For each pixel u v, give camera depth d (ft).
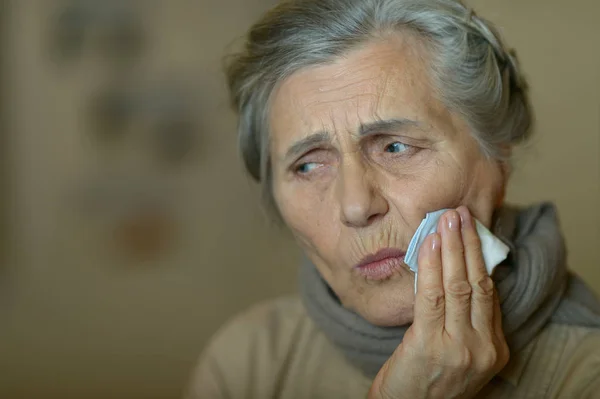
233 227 8.12
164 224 8.15
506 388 2.88
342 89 2.67
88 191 8.16
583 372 2.79
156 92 7.97
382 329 2.89
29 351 8.15
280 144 2.90
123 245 8.16
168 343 8.16
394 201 2.66
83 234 8.21
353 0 2.69
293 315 3.69
